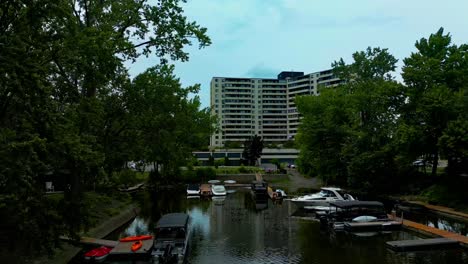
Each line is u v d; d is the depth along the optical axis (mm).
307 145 62781
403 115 50656
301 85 184125
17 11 16750
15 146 14445
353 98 55469
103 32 22484
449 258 22828
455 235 26938
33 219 16172
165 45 27969
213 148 134125
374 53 58438
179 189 69438
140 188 68125
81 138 20750
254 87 189625
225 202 51094
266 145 152750
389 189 52781
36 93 16469
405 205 42188
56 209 19609
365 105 54750
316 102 63562
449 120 42969
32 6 16109
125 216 36406
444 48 50469
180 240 24422
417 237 28484
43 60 18141
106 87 29750
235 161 121562
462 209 37938
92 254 22875
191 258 23656
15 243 16812
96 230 28703
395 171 51375
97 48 21328
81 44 20938
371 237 28703
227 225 34094
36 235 16578
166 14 27469
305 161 69375
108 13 26547
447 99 43438
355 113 56562
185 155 55156
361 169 51469
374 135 53062
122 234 30516
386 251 24594
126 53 27641
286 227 33062
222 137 184750
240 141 171125
